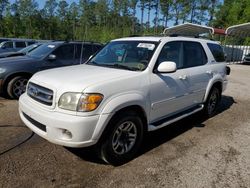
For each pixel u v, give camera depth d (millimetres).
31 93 4035
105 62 4867
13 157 4023
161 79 4430
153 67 4359
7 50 16297
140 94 4012
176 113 5113
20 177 3521
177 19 65062
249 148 4680
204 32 30906
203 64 5809
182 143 4797
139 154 4301
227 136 5223
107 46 5340
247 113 6957
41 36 76312
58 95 3545
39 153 4172
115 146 3855
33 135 4824
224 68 6590
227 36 31766
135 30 71562
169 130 5438
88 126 3434
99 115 3510
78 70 4305
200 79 5547
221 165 4031
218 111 7047
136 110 4082
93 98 3463
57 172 3678
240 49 32500
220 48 6680
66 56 8180
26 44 18422
